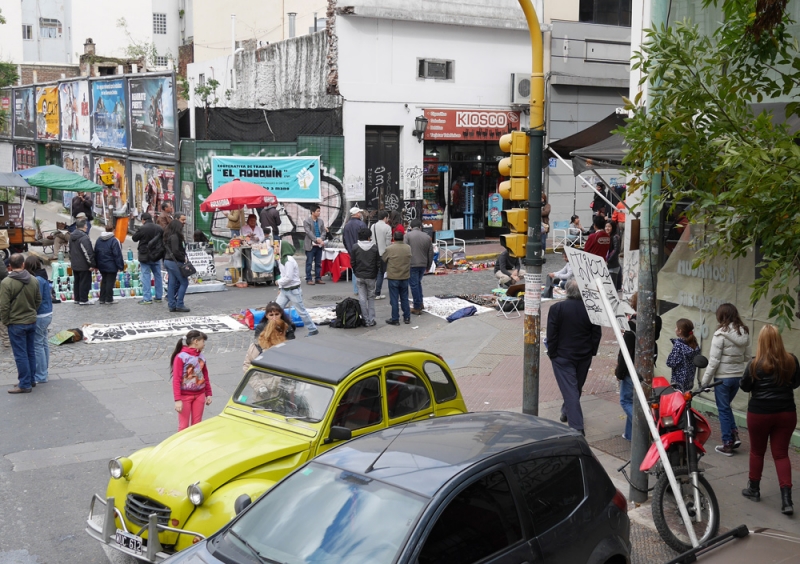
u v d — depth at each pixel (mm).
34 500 8109
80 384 12297
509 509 4785
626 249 11375
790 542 4742
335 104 24891
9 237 23906
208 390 9023
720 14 9914
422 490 4570
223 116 25938
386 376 7324
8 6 59344
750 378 7613
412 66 25578
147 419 10719
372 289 16109
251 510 5012
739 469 8711
